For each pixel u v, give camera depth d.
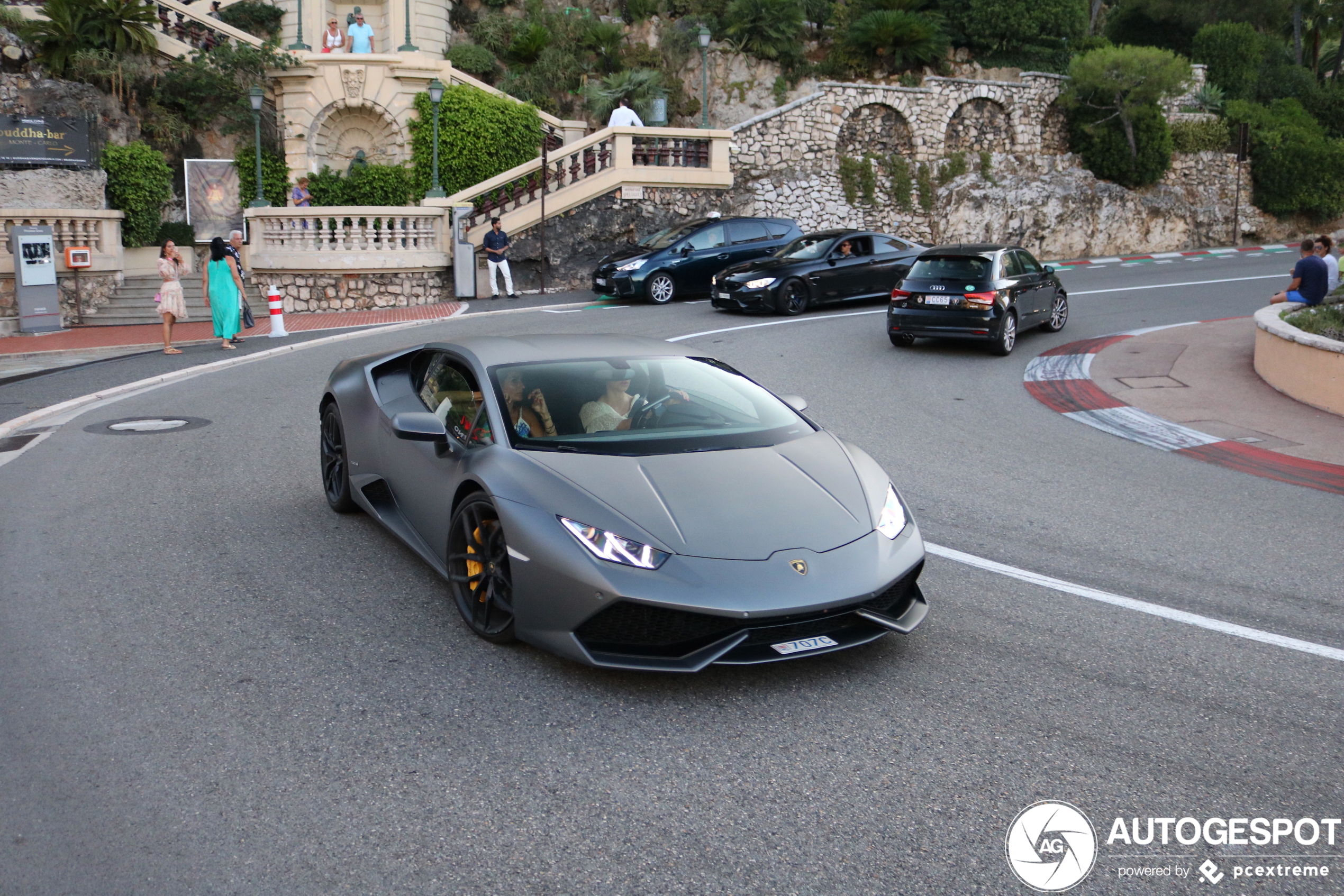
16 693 3.73
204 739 3.40
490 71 30.80
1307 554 5.72
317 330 17.00
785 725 3.56
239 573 5.10
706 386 4.98
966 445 8.55
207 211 26.38
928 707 3.72
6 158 21.98
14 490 6.74
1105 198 28.91
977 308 13.09
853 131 27.16
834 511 4.09
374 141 27.08
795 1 29.88
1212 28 35.59
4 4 25.48
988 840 2.88
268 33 31.12
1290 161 31.44
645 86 29.19
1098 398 10.66
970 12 30.25
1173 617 4.69
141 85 25.72
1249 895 2.66
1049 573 5.32
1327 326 11.02
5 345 16.36
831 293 18.03
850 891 2.64
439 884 2.64
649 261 19.42
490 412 4.49
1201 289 20.56
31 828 2.86
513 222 22.38
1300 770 3.30
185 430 8.85
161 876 2.65
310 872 2.68
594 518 3.80
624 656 3.66
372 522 6.07
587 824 2.93
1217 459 8.11
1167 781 3.22
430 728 3.50
